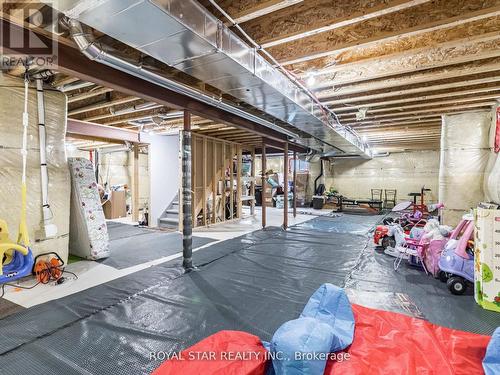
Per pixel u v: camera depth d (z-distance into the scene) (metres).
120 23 1.72
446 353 1.78
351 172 12.02
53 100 3.55
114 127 6.05
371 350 1.77
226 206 8.03
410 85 3.84
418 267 3.79
